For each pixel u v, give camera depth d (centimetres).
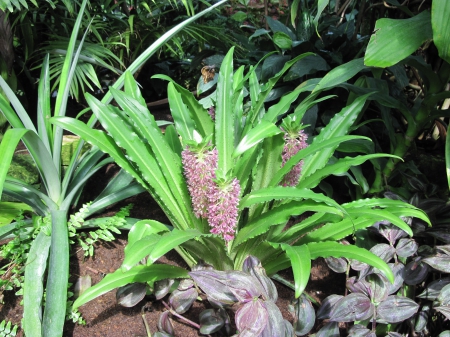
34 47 146
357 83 99
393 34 63
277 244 62
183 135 75
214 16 203
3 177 53
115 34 157
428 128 122
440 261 66
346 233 67
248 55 137
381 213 60
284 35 114
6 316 72
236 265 75
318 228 73
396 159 91
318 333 64
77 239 88
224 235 62
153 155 70
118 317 74
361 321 69
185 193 69
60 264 67
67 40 140
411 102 123
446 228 75
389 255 69
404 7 97
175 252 90
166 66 181
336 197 108
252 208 73
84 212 83
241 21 226
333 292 83
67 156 106
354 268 69
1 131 119
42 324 64
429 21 63
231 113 72
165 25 179
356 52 121
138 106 72
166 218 97
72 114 156
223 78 73
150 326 73
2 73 122
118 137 66
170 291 71
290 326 61
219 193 57
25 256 75
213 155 59
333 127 79
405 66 127
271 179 69
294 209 61
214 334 71
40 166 82
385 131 114
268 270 74
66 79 87
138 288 68
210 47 177
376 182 95
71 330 71
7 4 92
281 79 118
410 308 65
